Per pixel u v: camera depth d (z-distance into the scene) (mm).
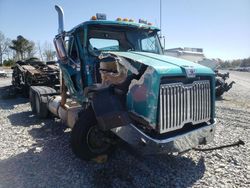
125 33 4891
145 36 5102
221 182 3463
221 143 4961
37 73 9430
